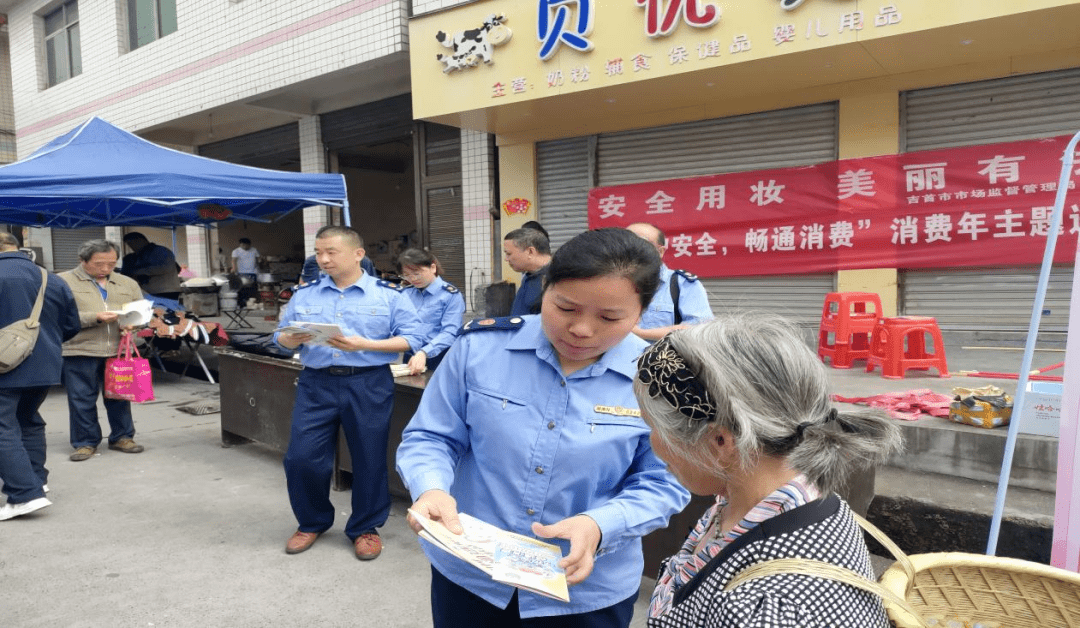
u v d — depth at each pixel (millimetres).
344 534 3637
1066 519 2078
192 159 5973
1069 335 2070
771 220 6379
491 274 8344
